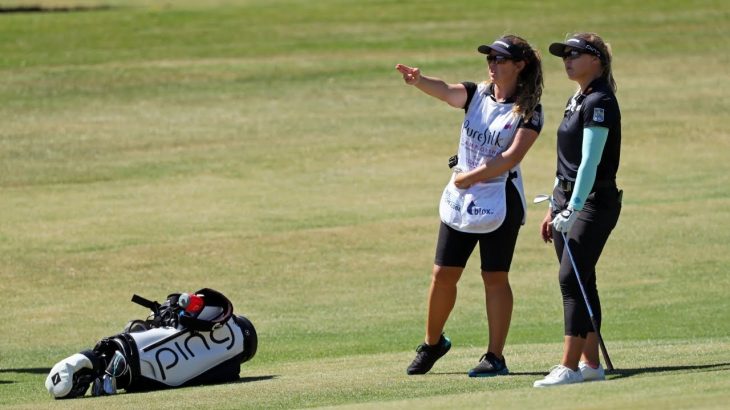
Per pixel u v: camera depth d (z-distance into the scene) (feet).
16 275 186.29
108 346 96.58
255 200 244.63
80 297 174.29
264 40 434.71
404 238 211.41
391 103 347.97
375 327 153.17
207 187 258.16
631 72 385.09
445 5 501.97
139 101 345.10
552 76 376.48
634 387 77.10
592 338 86.43
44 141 298.76
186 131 313.12
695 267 185.57
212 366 98.27
